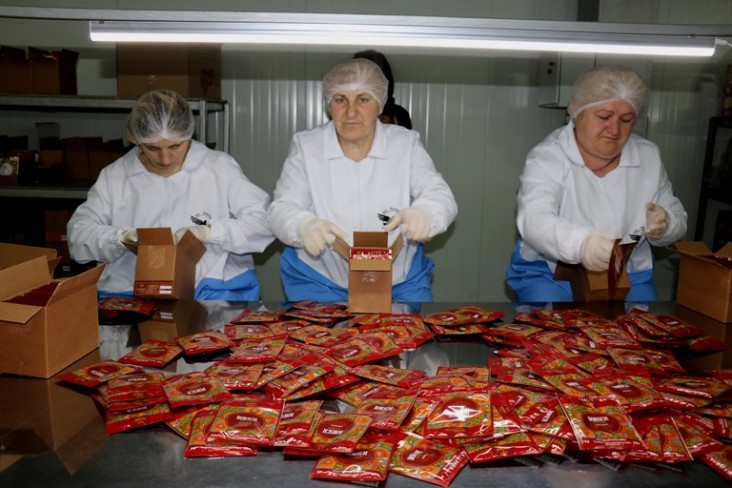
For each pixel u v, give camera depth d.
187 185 2.10
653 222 1.79
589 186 2.02
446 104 3.58
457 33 1.27
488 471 0.90
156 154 2.00
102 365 1.22
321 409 1.06
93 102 2.96
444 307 1.67
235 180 2.11
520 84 3.56
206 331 1.41
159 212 2.09
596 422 0.98
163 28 1.27
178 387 1.09
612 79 1.84
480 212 3.70
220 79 3.45
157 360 1.24
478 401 1.02
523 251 2.07
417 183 2.01
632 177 2.03
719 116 3.44
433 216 1.80
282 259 2.04
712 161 3.53
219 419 0.98
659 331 1.43
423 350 1.34
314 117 3.56
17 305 1.15
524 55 3.52
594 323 1.46
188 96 3.00
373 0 3.46
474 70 3.55
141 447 0.94
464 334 1.43
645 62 3.13
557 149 2.01
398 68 3.54
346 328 1.44
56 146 3.35
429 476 0.88
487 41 1.28
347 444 0.91
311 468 0.90
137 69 2.99
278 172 3.62
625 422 0.98
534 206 1.90
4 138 3.31
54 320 1.19
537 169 1.99
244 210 2.06
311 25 1.26
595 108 1.88
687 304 1.68
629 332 1.42
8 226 3.17
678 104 3.60
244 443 0.94
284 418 1.00
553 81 3.25
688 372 1.23
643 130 3.01
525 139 3.62
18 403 1.08
